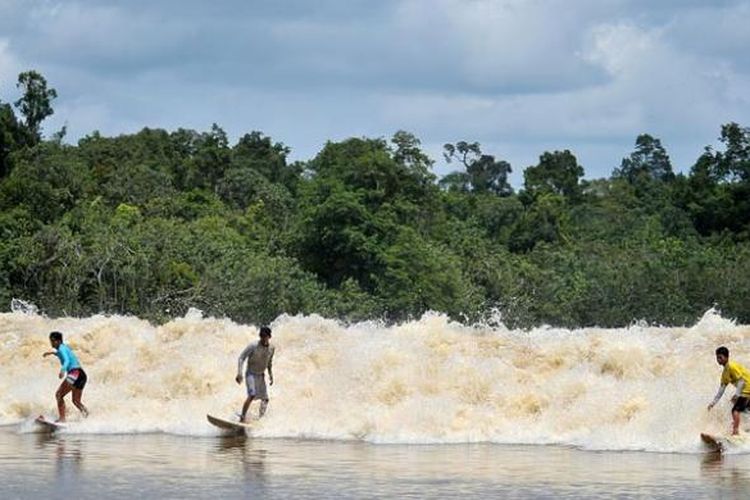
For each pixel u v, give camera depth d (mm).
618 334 29875
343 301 68812
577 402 25234
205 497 17078
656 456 21406
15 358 33438
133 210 74812
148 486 18000
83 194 77688
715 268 72812
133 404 27844
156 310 61625
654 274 72375
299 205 79375
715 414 23672
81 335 33344
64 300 61062
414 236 75000
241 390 28312
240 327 32719
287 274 66375
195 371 28891
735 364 22469
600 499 16953
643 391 25141
